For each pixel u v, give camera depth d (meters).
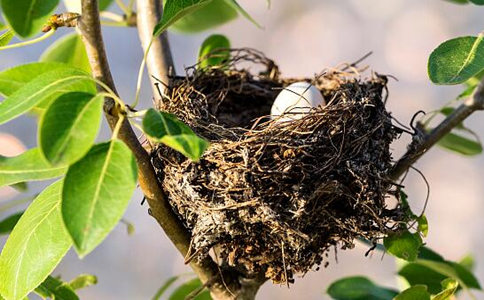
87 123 0.71
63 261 1.45
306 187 0.80
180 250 0.80
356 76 0.89
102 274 1.46
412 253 0.83
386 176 0.82
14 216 0.88
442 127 0.84
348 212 0.81
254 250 0.80
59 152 0.70
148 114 0.73
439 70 0.78
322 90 0.91
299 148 0.80
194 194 0.79
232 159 0.80
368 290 0.89
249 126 0.91
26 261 0.78
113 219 0.71
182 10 0.78
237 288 0.82
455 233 1.48
